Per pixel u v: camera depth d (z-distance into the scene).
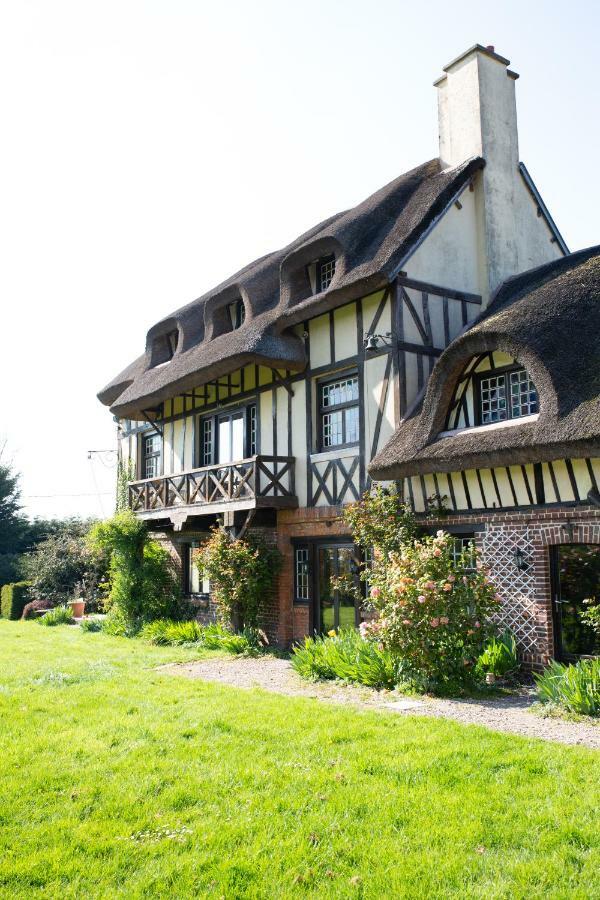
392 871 3.95
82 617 20.47
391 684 8.62
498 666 8.60
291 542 12.94
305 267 13.08
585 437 7.72
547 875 3.85
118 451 20.28
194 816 4.73
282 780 5.28
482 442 9.04
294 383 13.08
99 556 21.73
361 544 11.09
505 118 12.98
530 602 9.00
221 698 8.16
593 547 8.55
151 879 3.94
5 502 33.03
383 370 11.20
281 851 4.21
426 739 6.14
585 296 9.49
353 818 4.62
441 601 8.28
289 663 11.15
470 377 10.35
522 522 9.13
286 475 12.93
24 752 6.05
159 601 16.80
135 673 10.27
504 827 4.41
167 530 17.42
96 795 5.11
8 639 15.49
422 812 4.66
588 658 8.38
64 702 8.03
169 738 6.44
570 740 6.16
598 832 4.28
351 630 10.29
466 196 12.34
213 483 14.14
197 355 14.60
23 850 4.30
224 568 12.99
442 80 13.48
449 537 8.76
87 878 3.98
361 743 6.11
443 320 11.60
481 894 3.71
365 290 11.24
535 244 13.17
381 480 10.69
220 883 3.90
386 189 13.66
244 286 14.10
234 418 15.08
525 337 8.83
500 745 5.92
